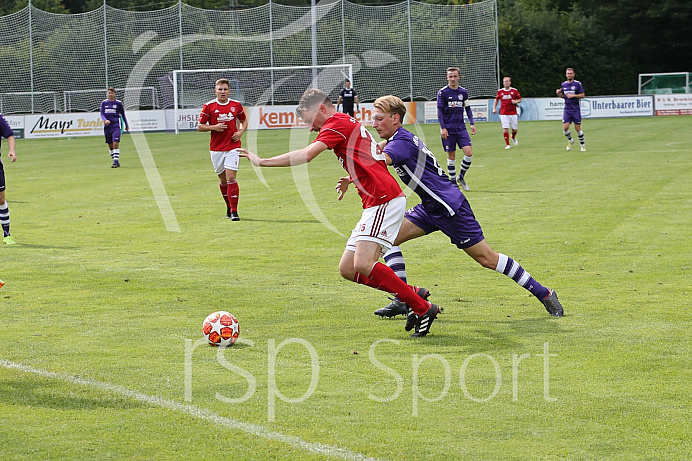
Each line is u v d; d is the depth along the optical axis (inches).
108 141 1152.2
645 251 474.6
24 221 652.7
